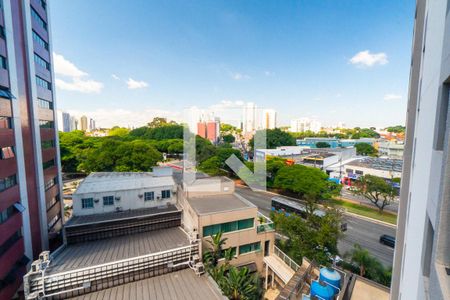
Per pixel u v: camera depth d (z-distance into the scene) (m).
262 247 15.05
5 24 12.81
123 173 20.20
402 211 7.00
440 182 3.04
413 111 6.62
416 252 4.70
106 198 14.96
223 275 11.99
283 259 14.70
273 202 28.56
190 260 11.83
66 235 12.42
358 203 31.55
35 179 15.79
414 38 6.48
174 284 10.52
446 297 2.41
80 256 11.18
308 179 31.28
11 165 12.74
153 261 11.01
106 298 9.59
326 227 14.14
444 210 2.90
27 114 15.12
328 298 9.02
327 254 14.53
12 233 12.32
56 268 10.02
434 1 4.52
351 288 10.37
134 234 13.91
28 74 15.45
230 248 13.38
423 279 3.69
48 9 19.83
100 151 41.44
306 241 14.38
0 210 11.52
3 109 12.31
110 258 10.98
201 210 13.97
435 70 4.05
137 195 15.64
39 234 16.05
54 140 20.31
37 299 9.03
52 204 19.17
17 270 12.57
